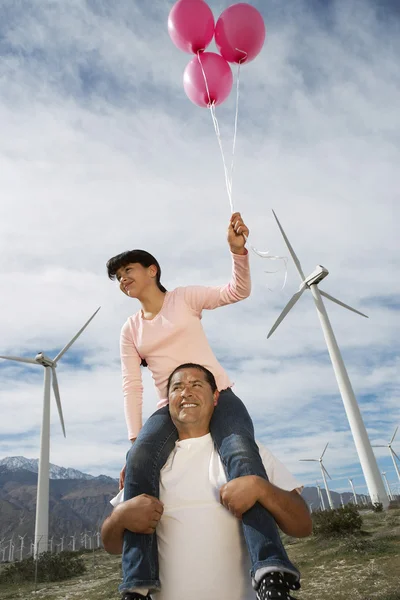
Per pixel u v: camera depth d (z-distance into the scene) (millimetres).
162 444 2846
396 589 9203
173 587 2498
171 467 2812
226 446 2635
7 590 17656
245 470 2469
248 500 2316
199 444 2891
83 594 14375
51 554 24234
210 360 3264
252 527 2312
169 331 3279
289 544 17844
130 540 2498
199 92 4246
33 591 16719
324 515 18469
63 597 14375
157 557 2521
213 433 2830
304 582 11422
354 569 11805
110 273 3609
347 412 33594
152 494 2662
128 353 3582
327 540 16453
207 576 2480
